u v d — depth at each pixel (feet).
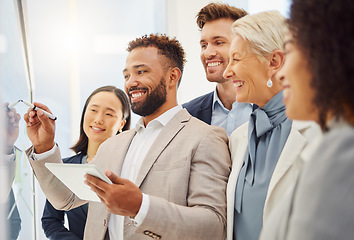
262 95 4.37
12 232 4.21
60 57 9.70
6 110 4.12
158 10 10.23
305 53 1.78
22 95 4.99
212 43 6.78
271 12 4.36
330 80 1.61
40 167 5.21
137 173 4.85
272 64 4.26
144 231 4.06
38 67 9.52
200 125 4.95
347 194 1.35
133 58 5.11
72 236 7.02
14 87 4.53
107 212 4.87
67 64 9.72
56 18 9.71
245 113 6.63
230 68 4.46
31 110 5.10
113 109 7.95
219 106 6.92
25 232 4.97
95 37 9.94
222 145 4.81
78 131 9.63
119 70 10.02
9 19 4.30
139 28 10.19
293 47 1.86
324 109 1.70
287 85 2.06
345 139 1.44
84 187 4.20
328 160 1.44
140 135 5.24
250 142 4.38
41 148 5.22
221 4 6.93
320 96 1.67
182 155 4.65
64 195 5.35
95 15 9.98
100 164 5.29
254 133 4.43
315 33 1.66
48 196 5.35
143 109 5.05
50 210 7.39
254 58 4.28
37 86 9.46
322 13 1.63
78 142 8.00
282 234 1.67
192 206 4.43
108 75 9.95
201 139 4.74
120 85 9.99
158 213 3.99
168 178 4.55
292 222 1.49
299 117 1.92
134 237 4.51
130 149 5.18
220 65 6.74
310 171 1.50
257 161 4.28
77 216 7.20
